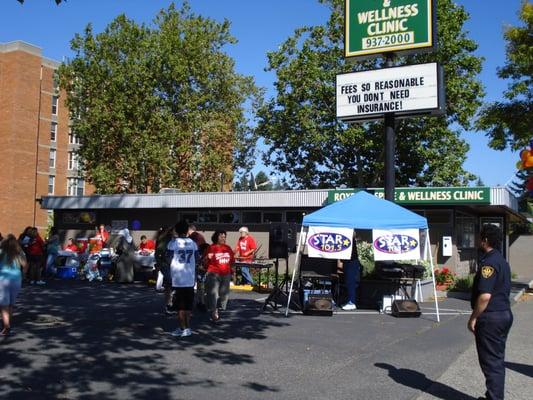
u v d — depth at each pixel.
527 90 20.42
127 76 34.22
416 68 14.93
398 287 14.05
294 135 34.69
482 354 5.86
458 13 30.75
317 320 11.61
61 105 57.00
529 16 19.73
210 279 10.94
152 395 6.08
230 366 7.45
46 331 9.55
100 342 8.72
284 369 7.37
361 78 15.55
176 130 34.62
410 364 7.82
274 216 22.59
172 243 9.46
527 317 12.96
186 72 34.94
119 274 18.56
